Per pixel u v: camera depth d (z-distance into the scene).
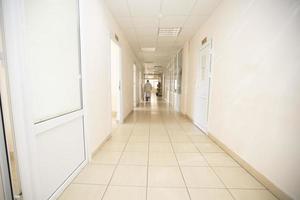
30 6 1.11
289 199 1.33
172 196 1.43
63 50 1.55
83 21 1.88
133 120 4.82
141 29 4.07
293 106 1.29
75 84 1.80
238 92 2.10
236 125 2.14
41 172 1.23
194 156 2.27
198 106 3.94
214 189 1.54
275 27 1.48
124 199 1.39
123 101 4.50
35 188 1.15
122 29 4.07
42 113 1.25
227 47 2.42
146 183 1.62
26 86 1.05
